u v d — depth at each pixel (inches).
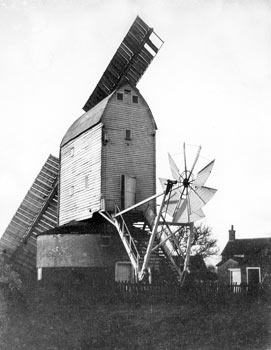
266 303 935.0
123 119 1143.0
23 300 755.4
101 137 1105.4
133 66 1279.5
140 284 872.3
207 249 2001.7
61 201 1296.8
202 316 839.1
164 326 774.5
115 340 707.4
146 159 1159.6
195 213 978.7
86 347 680.4
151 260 997.8
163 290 887.7
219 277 1599.4
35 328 708.7
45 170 1398.9
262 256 1552.7
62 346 675.4
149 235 1080.2
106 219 1135.6
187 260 948.6
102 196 1079.0
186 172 935.0
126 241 987.3
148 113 1186.6
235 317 841.5
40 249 1164.5
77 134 1228.5
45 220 1412.4
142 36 1275.8
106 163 1099.9
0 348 659.4
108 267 1076.5
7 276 773.9
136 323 774.5
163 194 893.8
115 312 802.8
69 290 813.2
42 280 1036.5
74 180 1225.4
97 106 1214.3
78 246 1094.4
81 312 780.0
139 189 1135.0
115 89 1156.5
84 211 1151.0
